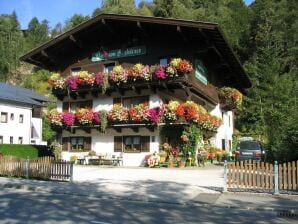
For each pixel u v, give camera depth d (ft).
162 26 90.27
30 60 107.76
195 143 86.99
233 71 115.96
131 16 90.79
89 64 104.27
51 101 180.34
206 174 68.54
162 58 93.66
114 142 95.96
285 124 65.77
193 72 91.81
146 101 92.53
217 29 82.79
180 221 31.53
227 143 127.95
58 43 103.65
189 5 260.01
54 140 116.67
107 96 99.04
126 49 98.73
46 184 55.93
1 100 143.02
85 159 98.22
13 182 58.39
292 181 46.26
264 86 151.02
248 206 38.60
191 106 84.58
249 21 221.05
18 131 148.87
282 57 190.70
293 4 239.50
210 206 39.75
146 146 91.09
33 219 31.32
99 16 95.66
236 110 145.48
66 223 29.84
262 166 46.85
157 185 53.98
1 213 33.88
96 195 45.88
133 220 31.42
